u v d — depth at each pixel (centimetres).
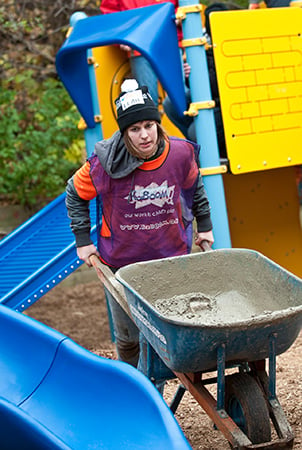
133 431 341
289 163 617
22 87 1034
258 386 346
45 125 1002
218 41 589
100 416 372
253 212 772
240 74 597
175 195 400
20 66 1035
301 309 322
